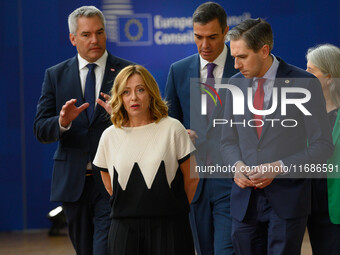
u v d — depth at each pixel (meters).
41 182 16.17
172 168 6.29
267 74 6.79
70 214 8.09
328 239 7.31
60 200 7.95
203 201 8.16
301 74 6.68
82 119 7.91
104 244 7.78
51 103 8.11
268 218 6.80
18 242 14.70
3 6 15.73
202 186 8.12
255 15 15.37
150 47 15.38
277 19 15.48
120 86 6.27
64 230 16.09
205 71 8.27
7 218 16.11
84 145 7.91
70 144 7.95
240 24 6.75
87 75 8.02
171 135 6.29
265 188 6.70
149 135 6.30
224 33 7.95
